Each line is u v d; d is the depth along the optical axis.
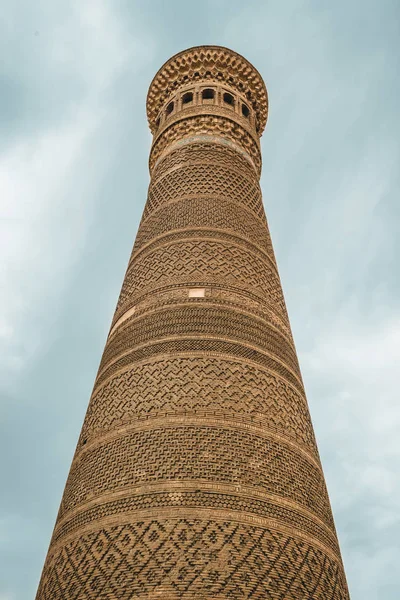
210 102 24.30
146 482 13.52
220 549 12.31
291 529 13.43
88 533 13.35
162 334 16.80
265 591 11.99
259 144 25.20
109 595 11.94
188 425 14.38
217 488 13.30
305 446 15.69
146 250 19.92
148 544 12.42
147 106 26.59
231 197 21.11
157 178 22.83
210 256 18.70
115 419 15.31
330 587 13.28
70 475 15.54
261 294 18.58
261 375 16.12
